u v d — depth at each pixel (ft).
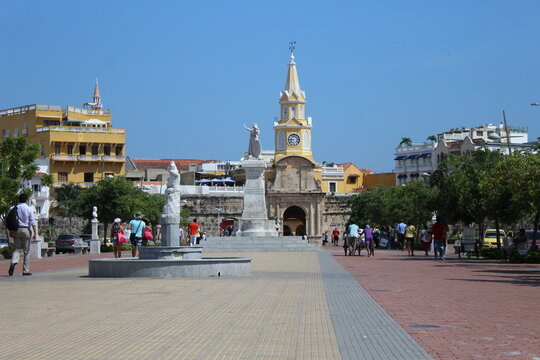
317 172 489.26
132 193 308.60
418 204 257.96
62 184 378.12
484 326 45.16
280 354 35.78
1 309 53.16
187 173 469.98
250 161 221.05
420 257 161.99
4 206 181.47
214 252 198.39
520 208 142.10
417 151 467.93
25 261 92.32
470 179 167.84
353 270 106.73
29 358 34.68
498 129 424.05
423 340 39.81
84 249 212.23
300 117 481.46
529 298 62.95
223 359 34.58
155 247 95.96
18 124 423.23
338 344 38.52
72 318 48.37
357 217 417.08
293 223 468.34
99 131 407.23
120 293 65.98
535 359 34.30
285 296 63.57
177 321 46.96
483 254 151.43
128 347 37.60
